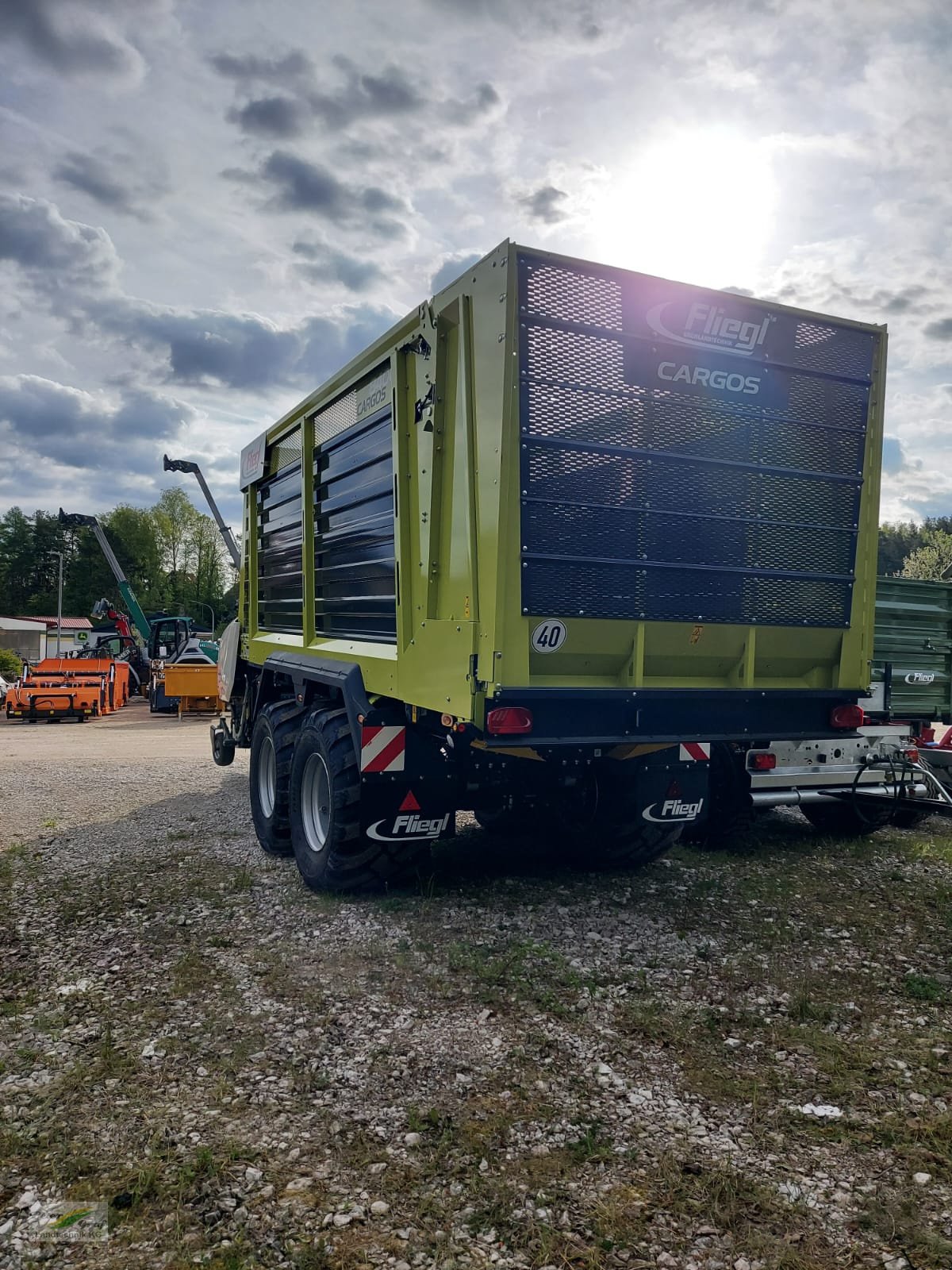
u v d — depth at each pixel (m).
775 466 4.65
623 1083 3.09
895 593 7.24
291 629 6.97
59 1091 3.07
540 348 4.02
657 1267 2.21
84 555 92.19
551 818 5.93
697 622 4.48
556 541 4.09
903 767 6.13
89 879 5.71
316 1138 2.76
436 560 4.47
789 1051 3.33
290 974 4.07
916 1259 2.23
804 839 6.71
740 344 4.52
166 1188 2.51
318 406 6.21
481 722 4.05
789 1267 2.21
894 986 3.92
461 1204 2.44
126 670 27.59
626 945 4.39
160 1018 3.63
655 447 4.33
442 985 3.92
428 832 4.98
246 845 6.63
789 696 4.82
